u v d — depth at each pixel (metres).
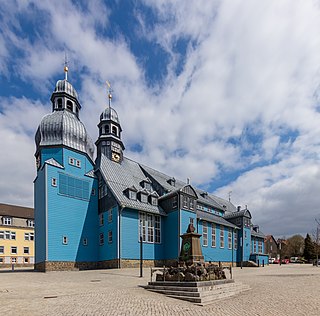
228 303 12.33
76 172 34.03
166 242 36.88
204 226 42.12
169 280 15.08
